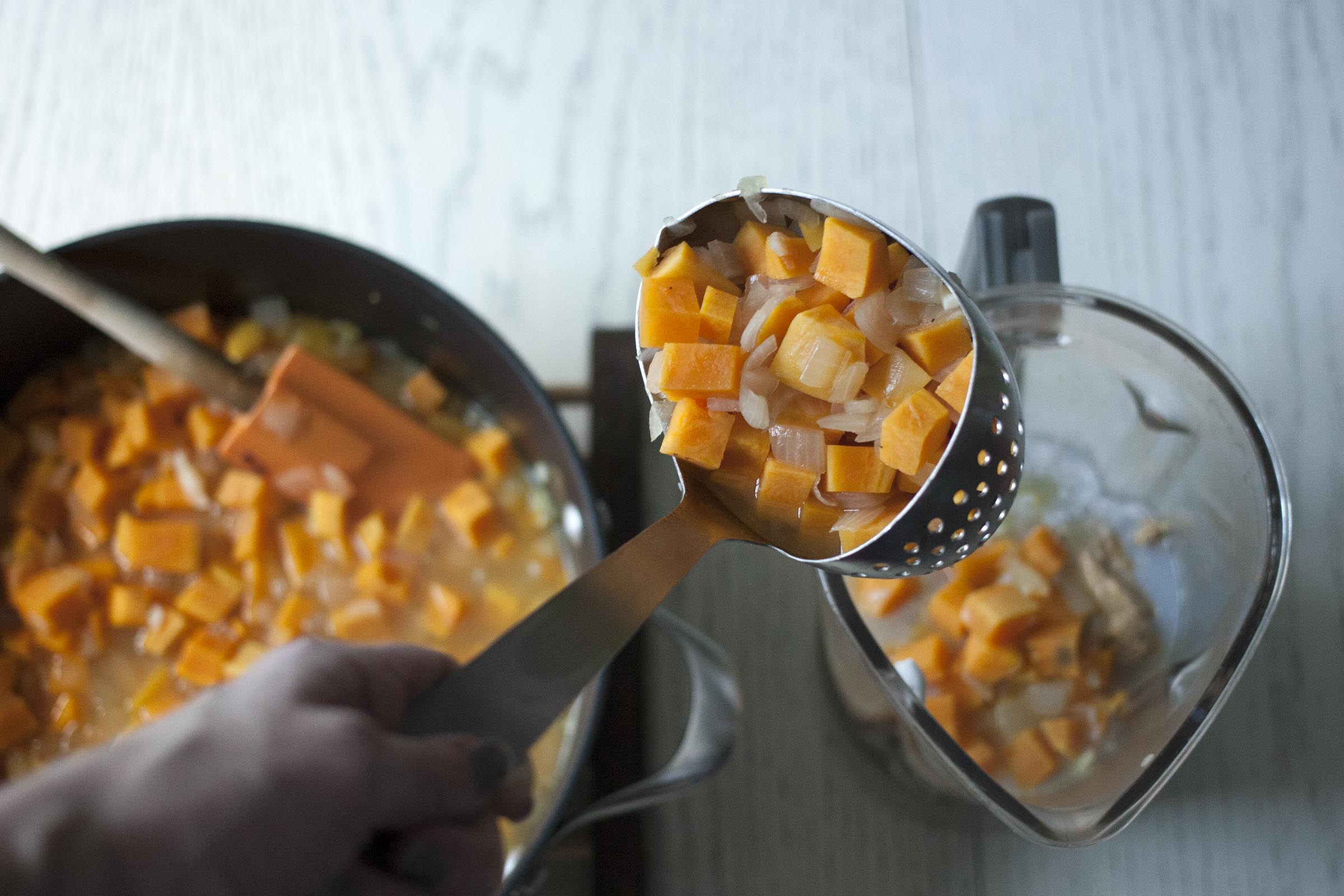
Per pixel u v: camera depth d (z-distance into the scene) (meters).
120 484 0.62
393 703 0.43
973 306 0.43
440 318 0.60
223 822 0.37
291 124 0.71
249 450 0.60
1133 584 0.53
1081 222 0.68
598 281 0.68
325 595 0.61
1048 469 0.55
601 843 0.59
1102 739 0.52
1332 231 0.67
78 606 0.61
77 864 0.36
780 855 0.61
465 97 0.71
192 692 0.60
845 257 0.42
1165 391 0.53
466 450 0.64
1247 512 0.52
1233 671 0.49
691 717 0.61
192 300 0.64
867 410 0.43
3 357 0.62
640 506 0.63
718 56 0.71
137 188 0.70
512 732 0.41
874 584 0.53
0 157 0.71
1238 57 0.69
